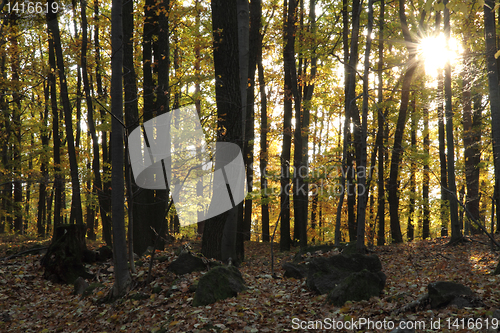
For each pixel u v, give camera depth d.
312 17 16.69
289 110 15.37
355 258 6.80
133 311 5.72
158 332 4.86
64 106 12.38
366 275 5.70
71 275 8.27
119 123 6.34
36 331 5.84
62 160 17.72
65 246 8.53
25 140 20.02
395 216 15.35
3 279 7.88
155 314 5.51
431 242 13.09
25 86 12.71
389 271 8.39
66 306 6.81
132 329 5.19
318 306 5.50
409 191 16.17
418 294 5.50
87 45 14.35
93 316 6.01
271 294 6.28
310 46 13.74
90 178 15.38
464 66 11.27
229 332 4.63
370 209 18.55
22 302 7.09
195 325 4.78
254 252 15.51
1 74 12.20
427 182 17.70
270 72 16.64
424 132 15.09
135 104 11.45
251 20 12.02
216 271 6.23
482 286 5.60
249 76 11.77
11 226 21.25
